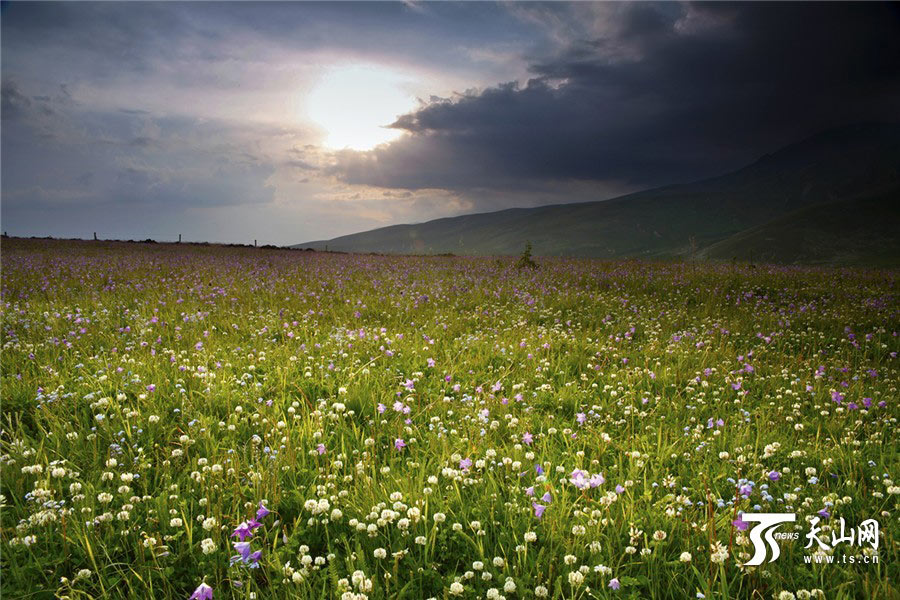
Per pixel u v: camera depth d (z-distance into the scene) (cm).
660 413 586
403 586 302
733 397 654
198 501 381
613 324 1056
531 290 1502
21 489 386
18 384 580
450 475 384
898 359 827
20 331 839
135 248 3491
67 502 382
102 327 870
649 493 381
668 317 1107
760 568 305
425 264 2456
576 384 664
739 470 424
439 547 338
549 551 328
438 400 589
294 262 2486
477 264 2514
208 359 696
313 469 433
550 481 396
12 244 3228
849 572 307
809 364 771
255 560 295
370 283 1582
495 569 314
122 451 444
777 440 502
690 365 756
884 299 1353
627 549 316
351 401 569
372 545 338
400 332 922
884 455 469
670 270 2077
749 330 1013
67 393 568
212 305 1131
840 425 540
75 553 328
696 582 306
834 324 1057
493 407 572
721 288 1545
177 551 335
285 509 379
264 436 479
